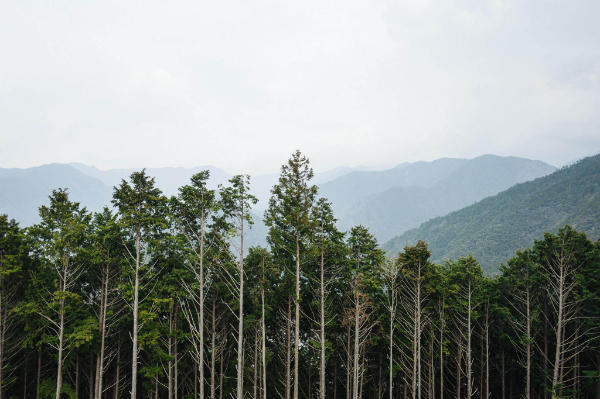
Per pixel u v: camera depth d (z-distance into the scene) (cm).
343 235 3053
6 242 2575
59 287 2623
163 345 2862
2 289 2588
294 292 2941
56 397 2447
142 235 2598
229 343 3206
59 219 2572
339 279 3081
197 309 2912
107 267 2728
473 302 3319
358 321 2853
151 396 2928
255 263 2973
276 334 3225
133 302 2719
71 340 2538
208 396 3161
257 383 3147
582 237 3147
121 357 3041
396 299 3259
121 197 2494
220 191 2623
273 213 2784
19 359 2870
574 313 3244
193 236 2748
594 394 3238
